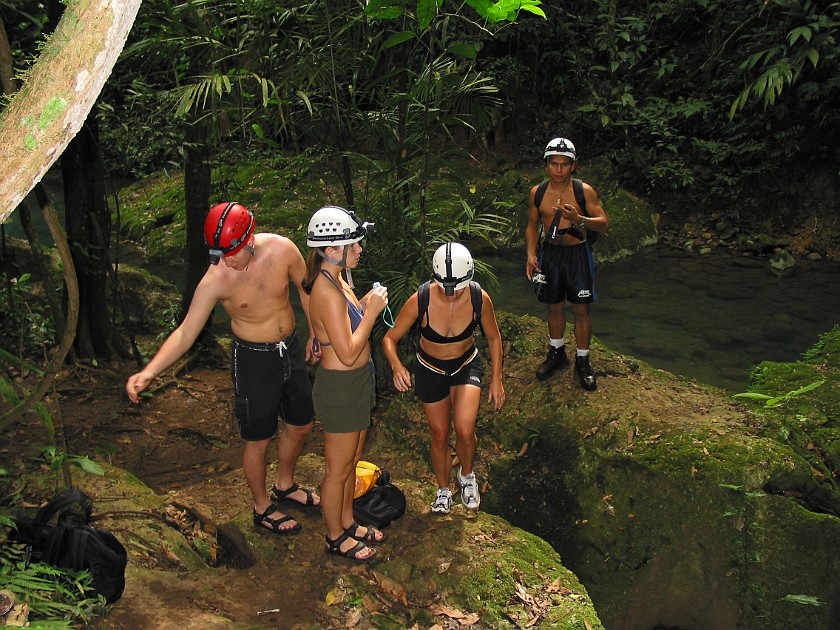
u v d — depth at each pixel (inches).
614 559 184.9
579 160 491.8
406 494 186.2
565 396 212.7
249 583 153.9
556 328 216.4
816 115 432.1
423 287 161.9
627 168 479.2
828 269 396.2
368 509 171.5
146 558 158.4
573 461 197.9
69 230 265.1
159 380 272.5
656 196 466.9
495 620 145.9
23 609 100.6
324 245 136.9
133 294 328.5
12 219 475.8
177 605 139.9
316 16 215.5
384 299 143.2
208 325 293.3
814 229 425.4
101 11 52.2
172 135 249.6
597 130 495.8
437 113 226.4
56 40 52.2
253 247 145.4
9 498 173.9
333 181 446.9
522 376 227.6
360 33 222.1
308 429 169.8
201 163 262.4
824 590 170.2
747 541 173.2
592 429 200.2
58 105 52.1
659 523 182.9
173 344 144.2
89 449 224.7
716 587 177.5
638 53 481.1
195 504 183.2
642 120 469.4
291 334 157.9
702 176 461.1
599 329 328.8
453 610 148.9
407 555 162.9
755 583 171.8
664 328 329.1
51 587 122.4
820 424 198.8
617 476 191.0
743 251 427.8
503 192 456.1
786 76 404.8
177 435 244.2
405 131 229.6
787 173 440.8
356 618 144.2
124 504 177.0
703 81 484.4
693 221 454.6
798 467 179.5
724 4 480.7
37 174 53.1
